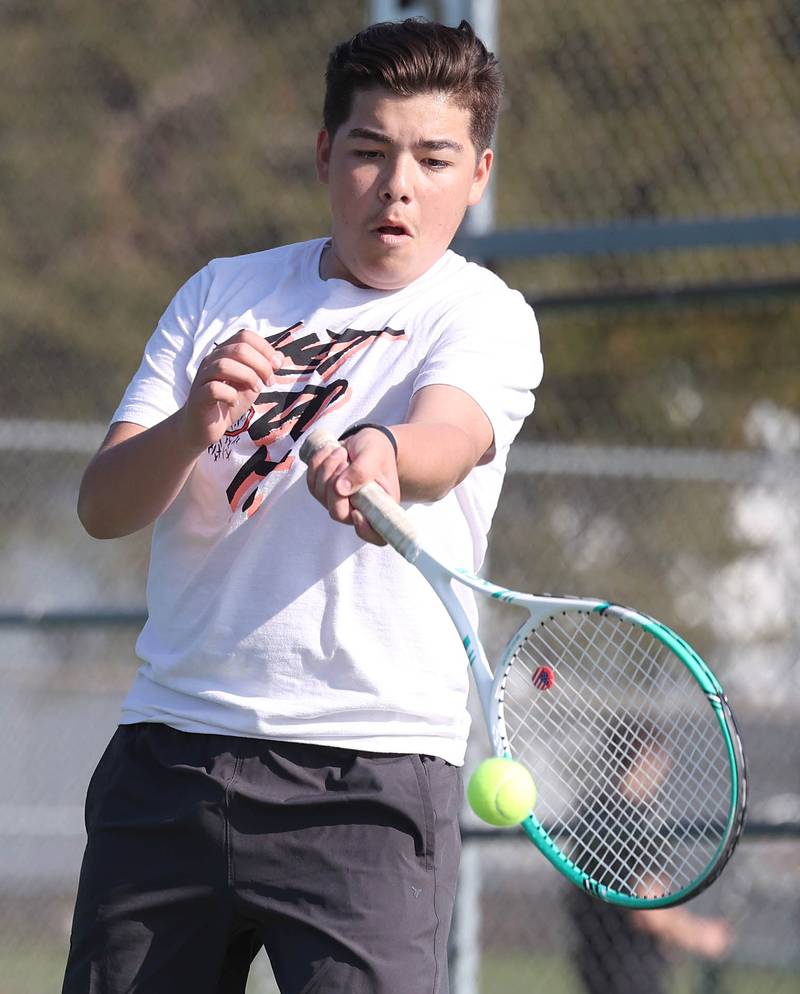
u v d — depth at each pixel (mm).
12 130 32156
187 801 8430
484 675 8469
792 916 20031
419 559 8438
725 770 9844
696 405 32656
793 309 32156
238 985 9172
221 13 31766
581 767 9961
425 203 8758
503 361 8680
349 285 9125
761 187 20297
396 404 8703
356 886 8281
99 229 32188
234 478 8719
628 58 20703
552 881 23047
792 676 23078
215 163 32156
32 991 22406
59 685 26234
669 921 18422
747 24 20172
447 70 8734
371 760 8383
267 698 8414
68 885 24141
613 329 31891
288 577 8508
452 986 16484
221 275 9609
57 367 31641
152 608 9008
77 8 32125
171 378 9352
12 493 27688
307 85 31109
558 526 25328
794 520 25328
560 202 21266
